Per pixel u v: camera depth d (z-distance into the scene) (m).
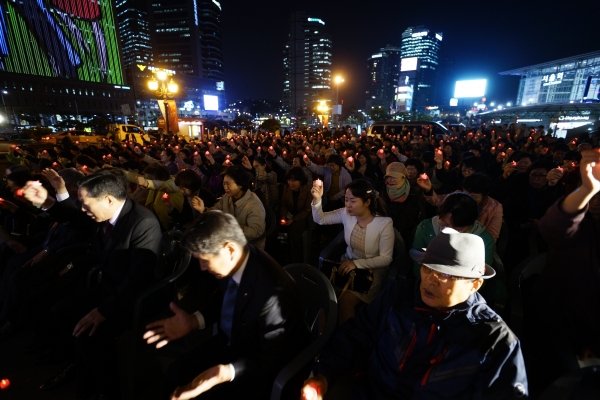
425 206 4.38
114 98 96.44
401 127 17.38
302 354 1.56
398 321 1.51
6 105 70.94
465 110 115.62
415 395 1.40
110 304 2.15
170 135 16.39
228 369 1.50
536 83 74.69
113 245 2.32
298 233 4.05
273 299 1.57
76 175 3.36
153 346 2.76
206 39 164.50
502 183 4.28
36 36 77.12
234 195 3.31
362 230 2.64
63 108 82.50
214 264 1.54
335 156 5.21
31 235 3.70
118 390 2.26
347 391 1.81
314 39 196.62
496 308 2.19
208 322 1.89
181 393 1.43
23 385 2.40
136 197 4.37
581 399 1.26
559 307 1.87
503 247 3.09
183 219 3.83
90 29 89.75
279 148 10.74
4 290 3.03
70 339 2.37
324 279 1.94
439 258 1.35
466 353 1.33
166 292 2.51
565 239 1.71
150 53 161.12
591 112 28.25
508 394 1.26
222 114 136.75
